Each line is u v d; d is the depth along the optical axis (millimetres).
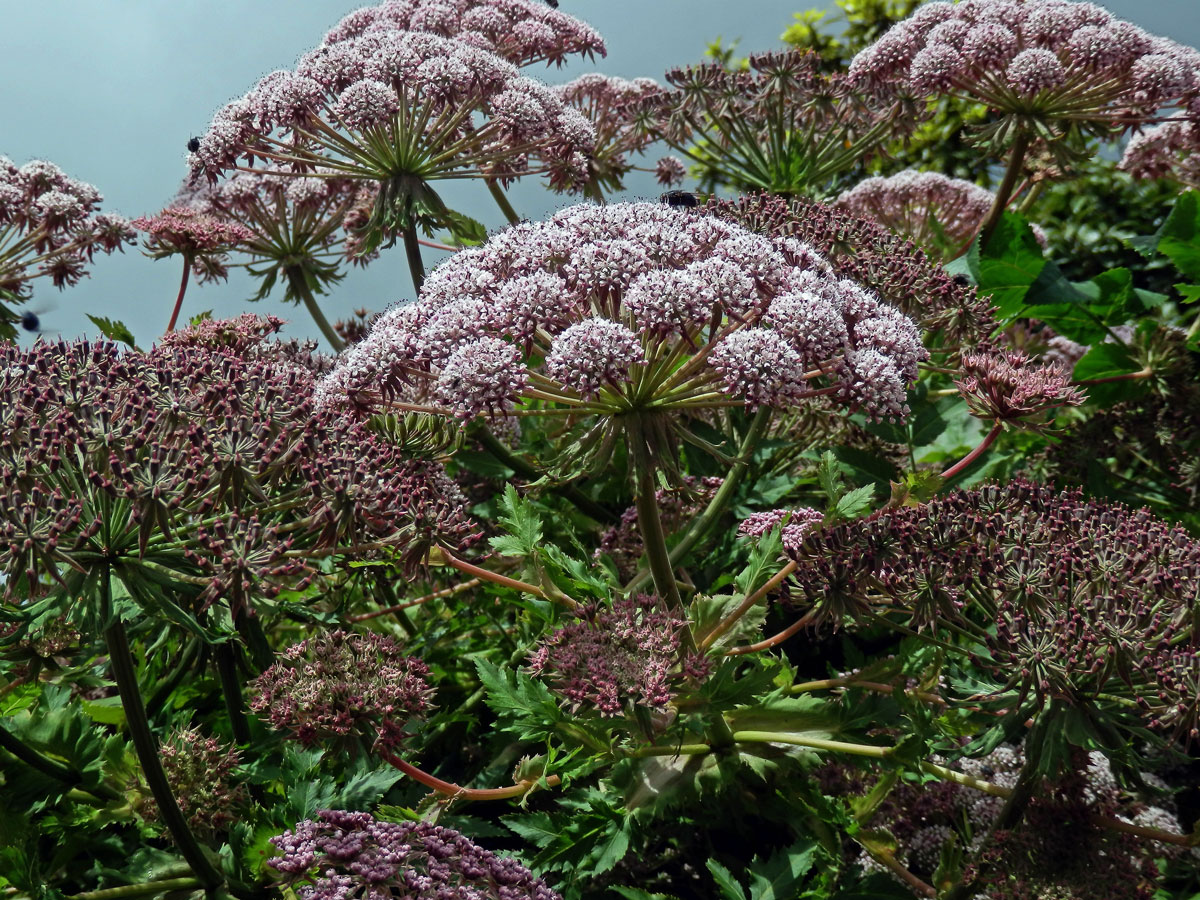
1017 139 1253
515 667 1081
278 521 871
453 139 1205
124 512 833
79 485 840
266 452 862
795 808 982
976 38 1231
